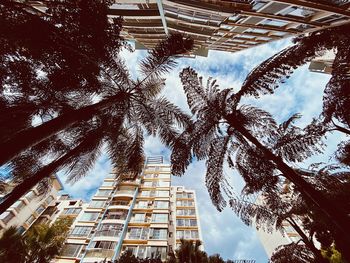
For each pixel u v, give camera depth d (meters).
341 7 9.52
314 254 9.81
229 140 8.38
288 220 10.73
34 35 4.67
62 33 5.15
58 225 14.07
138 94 9.06
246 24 13.59
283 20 12.16
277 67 7.12
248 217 10.27
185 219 28.05
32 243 10.39
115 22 6.00
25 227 25.86
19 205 25.80
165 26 15.30
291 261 10.42
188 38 8.27
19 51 4.95
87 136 8.09
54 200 33.19
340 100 7.52
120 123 9.02
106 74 7.56
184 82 9.12
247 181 8.48
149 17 13.70
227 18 12.90
